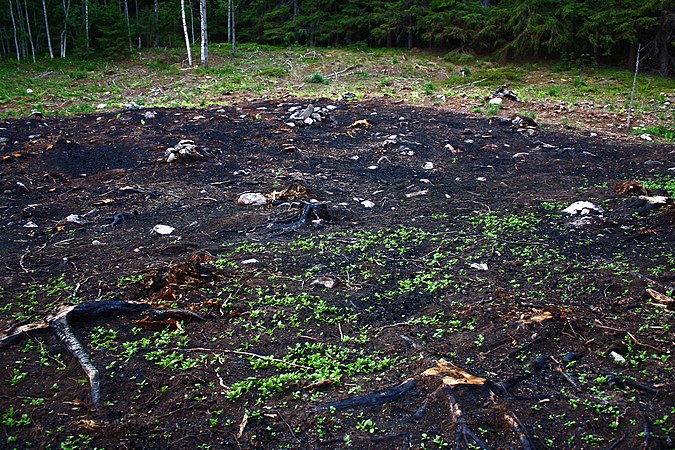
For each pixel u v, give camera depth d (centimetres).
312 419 279
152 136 980
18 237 545
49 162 820
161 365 323
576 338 349
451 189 732
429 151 930
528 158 896
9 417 279
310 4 2377
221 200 673
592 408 285
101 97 1459
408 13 2116
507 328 362
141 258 488
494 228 571
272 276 449
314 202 615
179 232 562
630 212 596
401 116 1184
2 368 320
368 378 313
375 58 1989
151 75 1783
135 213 622
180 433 270
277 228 570
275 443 264
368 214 630
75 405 290
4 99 1355
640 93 1472
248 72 1806
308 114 1109
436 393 290
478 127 1102
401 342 351
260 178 767
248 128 1047
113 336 354
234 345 347
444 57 1988
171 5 2448
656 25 1705
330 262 481
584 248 511
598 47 1812
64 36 2217
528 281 439
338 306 401
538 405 288
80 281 436
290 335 360
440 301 409
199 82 1666
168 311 377
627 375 310
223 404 290
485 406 283
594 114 1261
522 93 1491
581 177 781
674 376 308
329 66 1877
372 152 919
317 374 314
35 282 438
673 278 436
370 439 266
